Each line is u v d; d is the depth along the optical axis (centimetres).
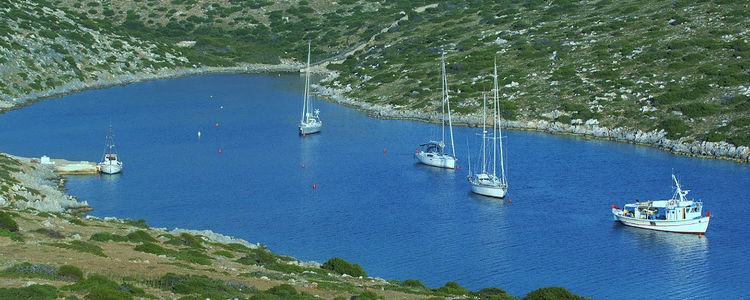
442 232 9612
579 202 10850
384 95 19300
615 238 9375
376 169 12888
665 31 19988
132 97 19962
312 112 18088
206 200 10919
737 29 19050
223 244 8044
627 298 7638
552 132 15612
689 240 9300
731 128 14100
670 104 15700
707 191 11300
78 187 11525
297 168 12912
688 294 7731
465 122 16538
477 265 8469
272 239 9262
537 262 8575
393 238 9350
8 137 15000
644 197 11038
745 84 15912
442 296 6519
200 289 5428
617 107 16100
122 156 13638
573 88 17362
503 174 11738
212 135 15550
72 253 6203
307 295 5694
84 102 19062
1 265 5453
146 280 5553
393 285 6912
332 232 9562
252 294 5575
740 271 8325
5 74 19538
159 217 10075
